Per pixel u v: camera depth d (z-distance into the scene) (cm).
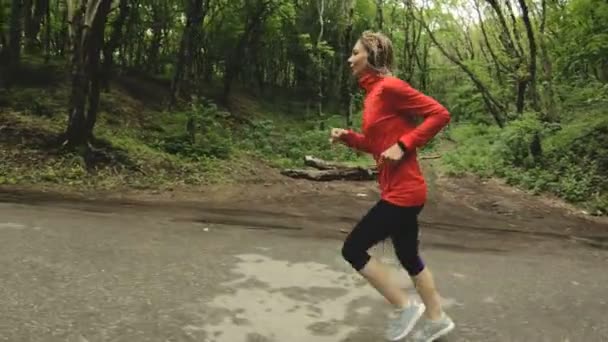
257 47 2573
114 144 1205
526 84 1800
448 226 795
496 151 1602
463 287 414
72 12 1119
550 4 1645
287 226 684
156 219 651
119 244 476
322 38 2905
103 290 349
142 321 304
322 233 637
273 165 1511
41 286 347
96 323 296
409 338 302
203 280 385
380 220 287
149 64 2134
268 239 554
